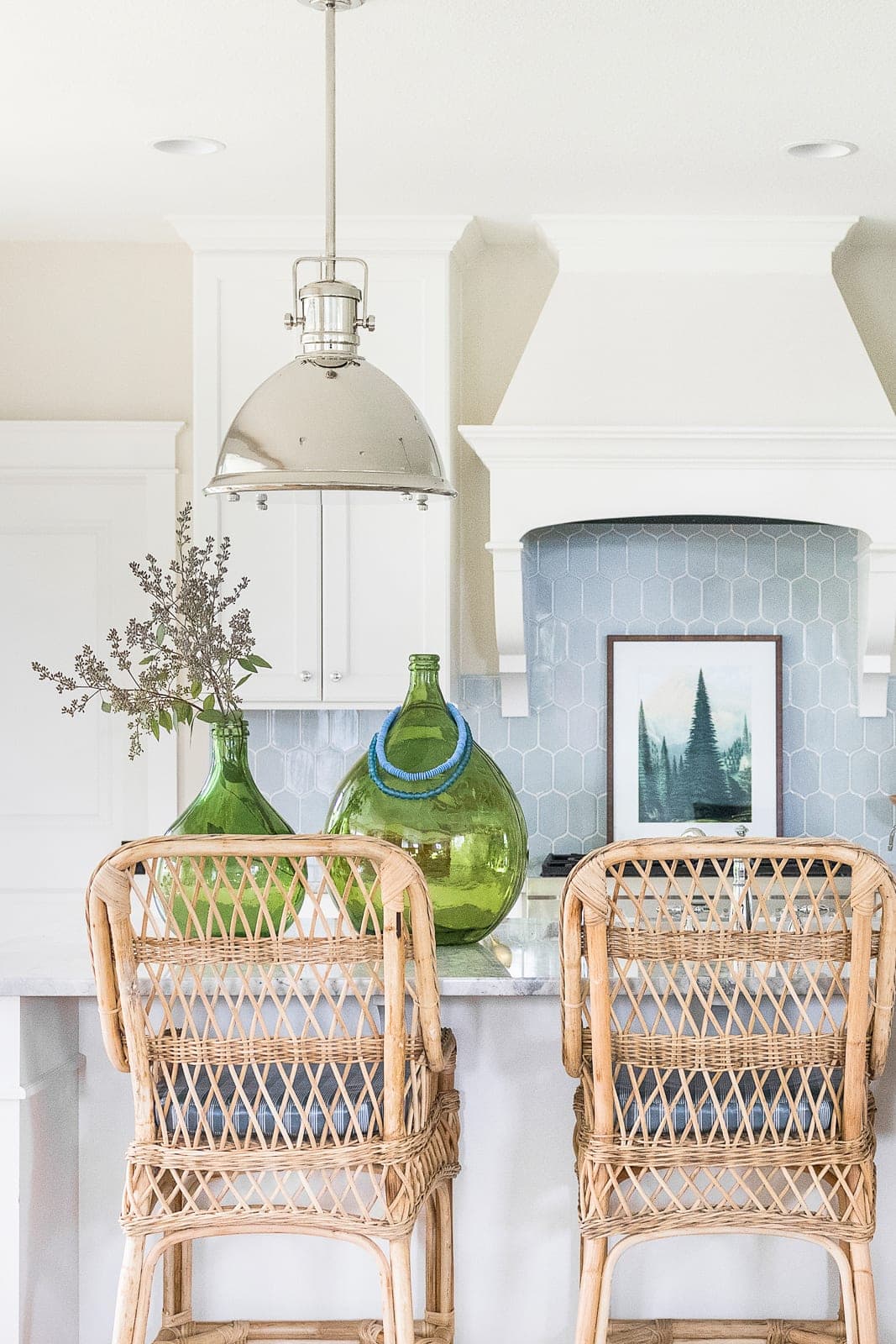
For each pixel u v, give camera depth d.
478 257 4.41
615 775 4.45
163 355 4.42
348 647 4.14
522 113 3.30
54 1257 2.47
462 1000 2.53
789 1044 2.06
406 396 2.36
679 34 2.87
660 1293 2.53
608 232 4.07
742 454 3.98
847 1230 2.10
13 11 2.77
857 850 1.98
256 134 3.45
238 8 2.75
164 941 2.02
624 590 4.46
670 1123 2.08
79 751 4.43
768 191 3.85
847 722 4.45
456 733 2.54
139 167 3.69
